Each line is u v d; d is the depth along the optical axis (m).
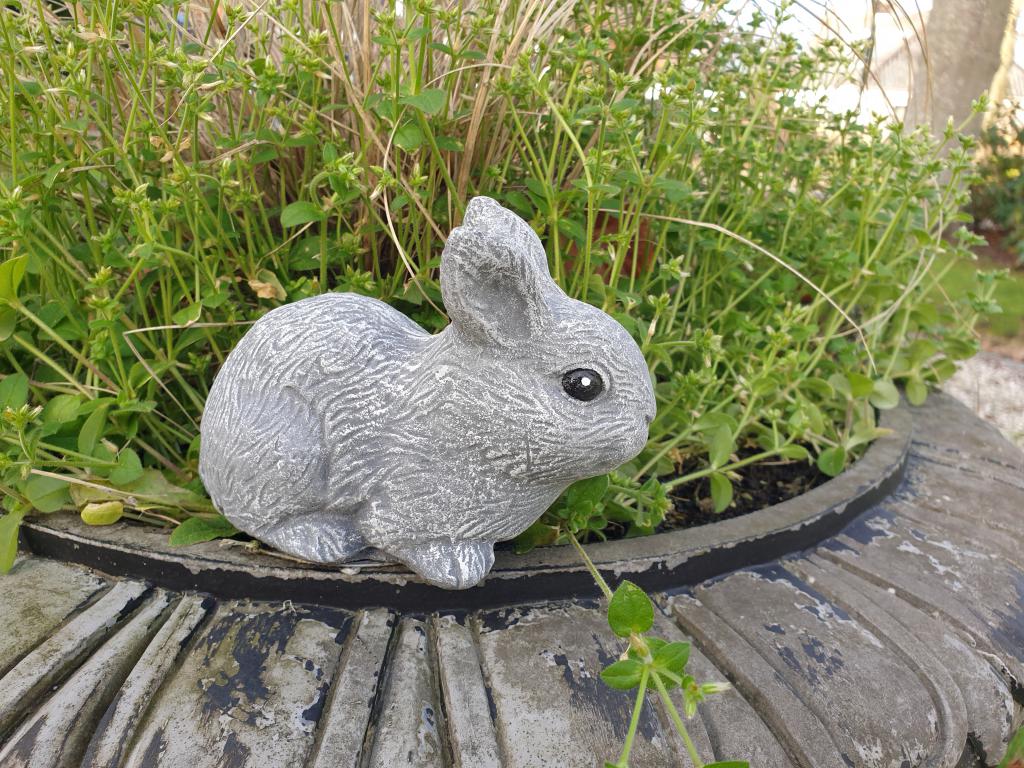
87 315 0.49
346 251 0.48
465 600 0.38
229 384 0.37
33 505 0.41
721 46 0.64
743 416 0.53
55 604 0.37
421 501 0.34
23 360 0.51
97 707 0.33
